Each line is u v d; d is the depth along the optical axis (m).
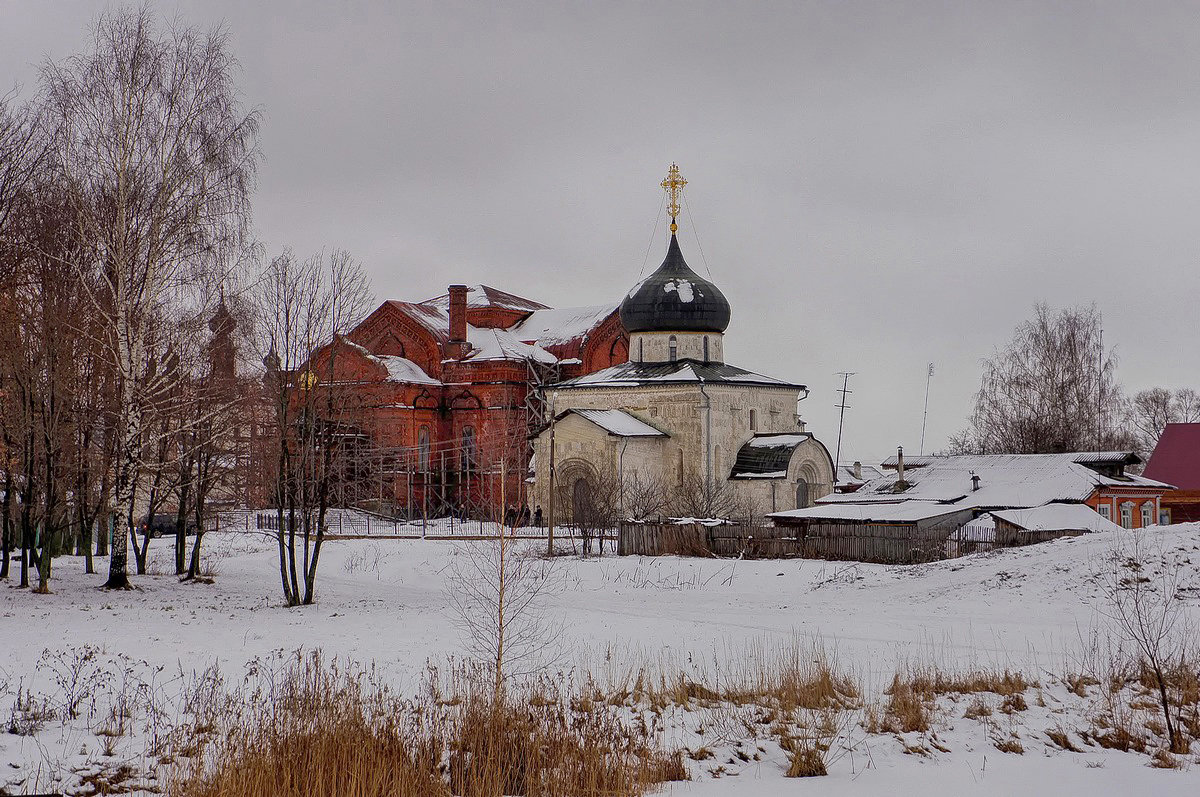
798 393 88.88
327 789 15.14
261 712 17.52
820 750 18.23
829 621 34.50
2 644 26.14
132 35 37.81
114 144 37.09
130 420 38.03
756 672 24.59
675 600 42.69
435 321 102.44
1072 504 60.88
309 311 38.16
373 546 65.00
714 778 16.95
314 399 38.22
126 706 19.27
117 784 15.35
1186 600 33.94
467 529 79.38
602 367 101.75
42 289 38.88
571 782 15.74
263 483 45.50
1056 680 23.94
